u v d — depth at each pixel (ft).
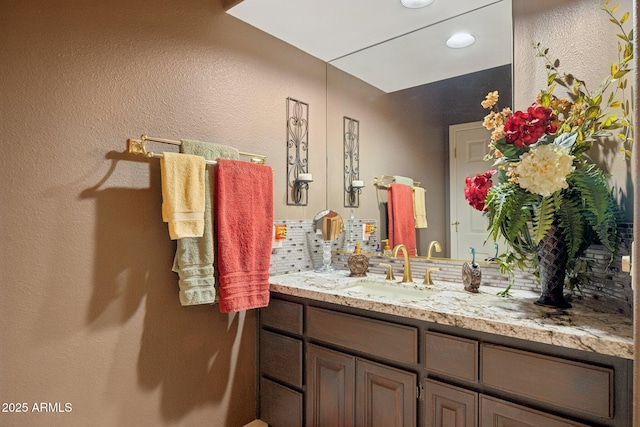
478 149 5.87
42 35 4.31
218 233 5.46
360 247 7.45
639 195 2.40
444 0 5.71
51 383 4.36
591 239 4.15
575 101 4.45
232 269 5.53
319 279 6.51
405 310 4.42
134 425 5.07
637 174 2.41
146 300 5.20
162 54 5.40
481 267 5.74
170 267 5.46
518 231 4.12
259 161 6.49
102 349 4.77
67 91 4.50
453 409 4.13
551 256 4.28
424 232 6.48
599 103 4.03
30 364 4.21
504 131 4.25
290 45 7.32
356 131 7.53
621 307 3.85
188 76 5.70
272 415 6.28
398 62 6.91
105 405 4.79
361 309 5.02
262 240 5.93
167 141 5.19
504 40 5.60
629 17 3.91
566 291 4.73
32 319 4.23
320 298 5.40
